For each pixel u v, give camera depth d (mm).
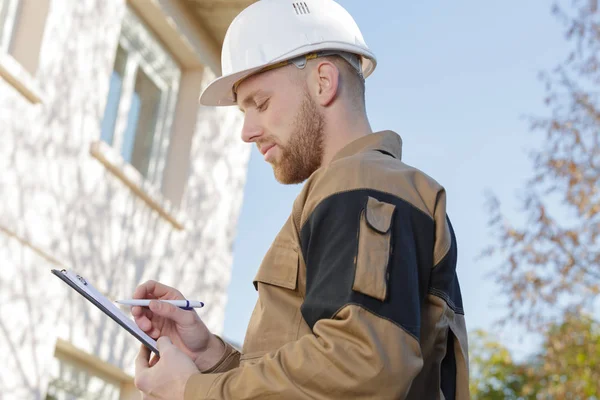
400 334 1530
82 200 5762
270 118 1939
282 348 1570
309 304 1601
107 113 6492
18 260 5129
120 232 6211
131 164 6883
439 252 1704
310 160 1922
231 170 7789
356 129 1938
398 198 1668
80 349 5648
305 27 1966
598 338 9617
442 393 1774
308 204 1714
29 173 5242
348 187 1669
